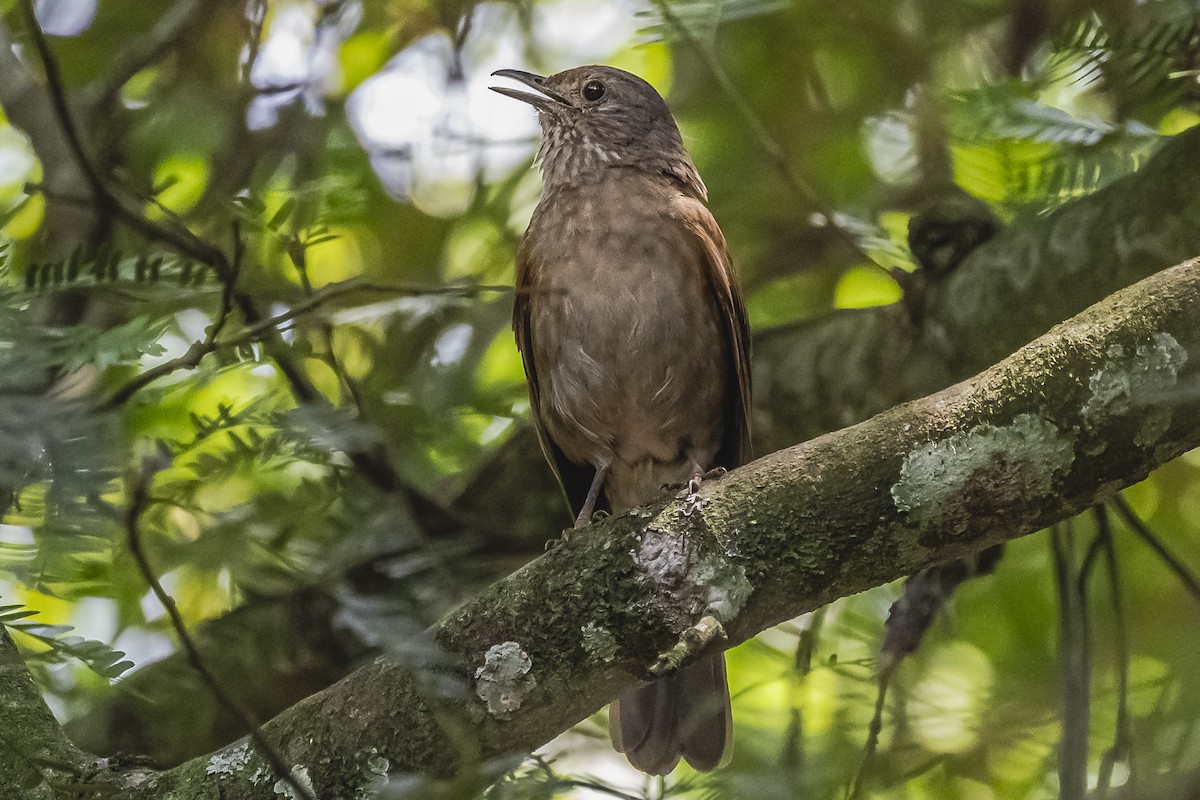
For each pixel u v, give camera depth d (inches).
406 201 502.0
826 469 262.4
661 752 354.6
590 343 390.6
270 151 467.2
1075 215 356.2
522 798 274.2
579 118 426.6
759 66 517.3
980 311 367.2
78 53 514.0
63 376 251.4
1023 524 257.8
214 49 497.7
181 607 446.0
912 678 446.9
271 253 357.4
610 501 433.7
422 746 262.7
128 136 457.4
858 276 515.8
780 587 262.7
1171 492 493.4
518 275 403.9
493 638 265.0
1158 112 386.0
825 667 405.1
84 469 219.0
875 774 390.3
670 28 392.5
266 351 334.3
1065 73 369.4
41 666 329.7
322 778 261.3
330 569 390.9
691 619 262.1
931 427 258.8
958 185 409.7
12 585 315.0
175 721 397.1
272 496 395.9
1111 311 256.5
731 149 518.9
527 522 421.7
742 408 388.2
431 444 429.1
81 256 266.7
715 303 389.1
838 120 515.5
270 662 397.1
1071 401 252.1
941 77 492.1
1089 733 373.7
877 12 502.6
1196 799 355.3
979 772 435.5
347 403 379.2
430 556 383.9
